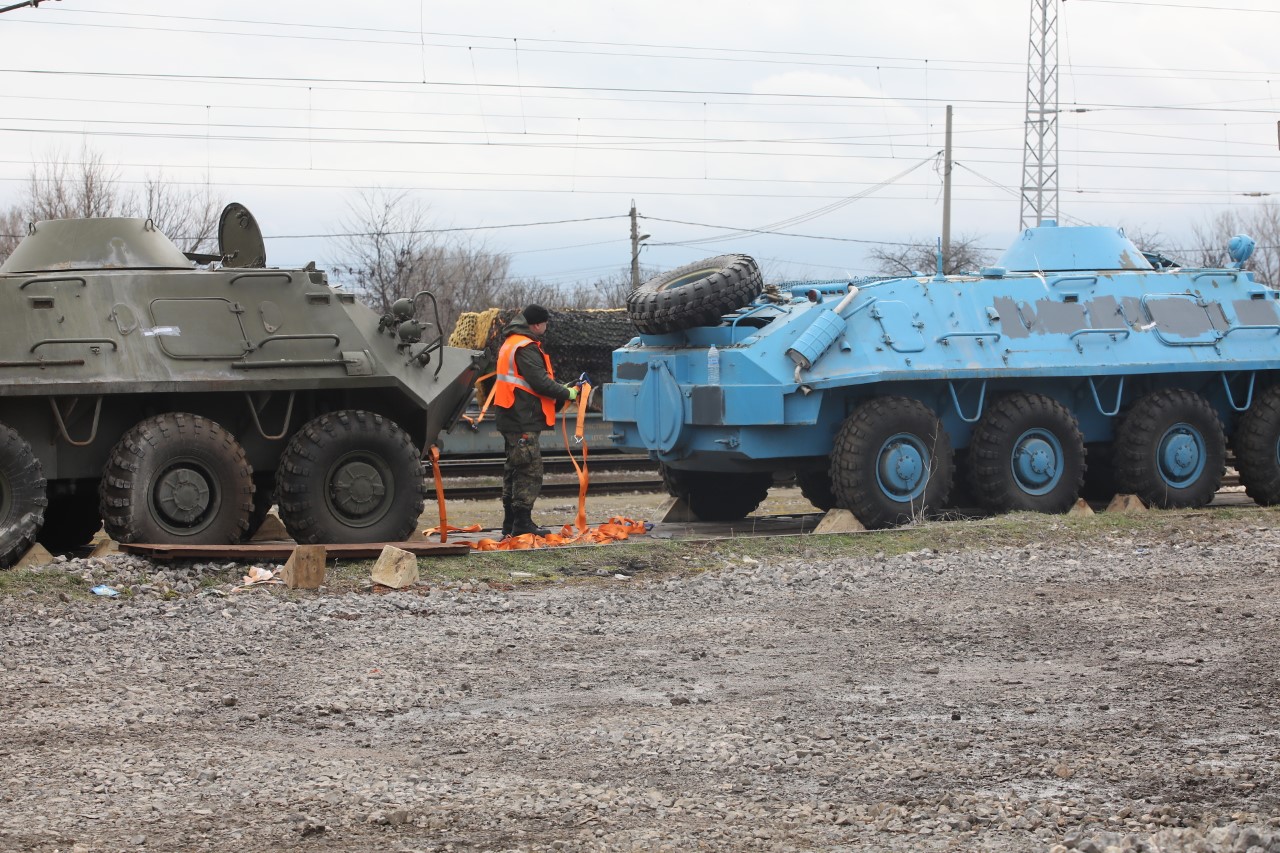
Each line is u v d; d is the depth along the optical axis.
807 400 13.30
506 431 12.73
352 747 6.56
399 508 12.10
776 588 10.65
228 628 9.05
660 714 7.09
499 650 8.56
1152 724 6.83
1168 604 9.86
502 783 6.00
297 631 9.03
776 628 9.23
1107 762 6.21
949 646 8.64
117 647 8.51
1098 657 8.29
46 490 11.20
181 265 12.08
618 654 8.48
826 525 13.49
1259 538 12.82
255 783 5.98
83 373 10.92
